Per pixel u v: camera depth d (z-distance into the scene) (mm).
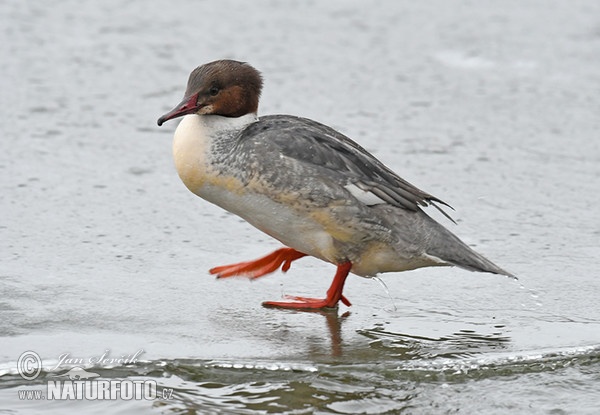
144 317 9523
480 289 10484
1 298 9734
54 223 11781
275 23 20422
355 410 8047
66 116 15492
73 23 19969
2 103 15836
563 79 17750
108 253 11055
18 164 13555
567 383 8562
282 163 9586
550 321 9648
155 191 12992
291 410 8008
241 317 9688
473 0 22047
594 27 20484
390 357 8852
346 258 9930
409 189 9938
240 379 8453
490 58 18734
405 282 10727
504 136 15227
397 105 16438
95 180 13219
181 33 19656
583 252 11344
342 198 9617
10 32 19188
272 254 10562
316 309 9961
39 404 8039
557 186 13375
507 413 8070
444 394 8328
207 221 12164
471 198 12906
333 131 10273
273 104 16172
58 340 8930
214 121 10008
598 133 15367
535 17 21078
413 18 20938
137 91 16734
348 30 20109
